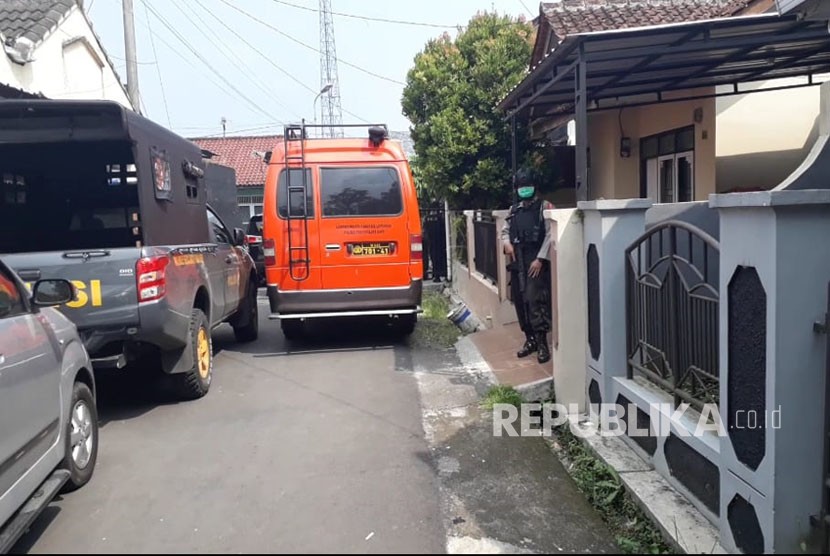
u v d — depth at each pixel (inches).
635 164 503.8
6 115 247.0
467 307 465.4
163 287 241.8
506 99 382.0
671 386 176.4
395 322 395.2
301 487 183.8
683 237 194.2
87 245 322.0
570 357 230.2
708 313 156.7
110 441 227.9
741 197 127.1
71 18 550.3
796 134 406.9
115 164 308.0
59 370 180.9
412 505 171.6
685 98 395.9
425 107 585.3
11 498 150.7
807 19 204.5
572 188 567.2
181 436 230.5
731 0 430.6
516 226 282.5
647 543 152.6
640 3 444.8
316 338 404.5
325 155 347.9
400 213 349.1
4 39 447.5
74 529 164.7
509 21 577.3
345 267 348.5
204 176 331.3
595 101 420.2
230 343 404.2
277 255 346.3
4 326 160.2
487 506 171.2
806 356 121.6
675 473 168.6
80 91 580.1
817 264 120.9
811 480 122.9
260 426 237.9
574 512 167.9
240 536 157.2
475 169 551.2
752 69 360.2
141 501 179.2
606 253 207.0
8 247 293.0
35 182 318.0
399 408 253.1
